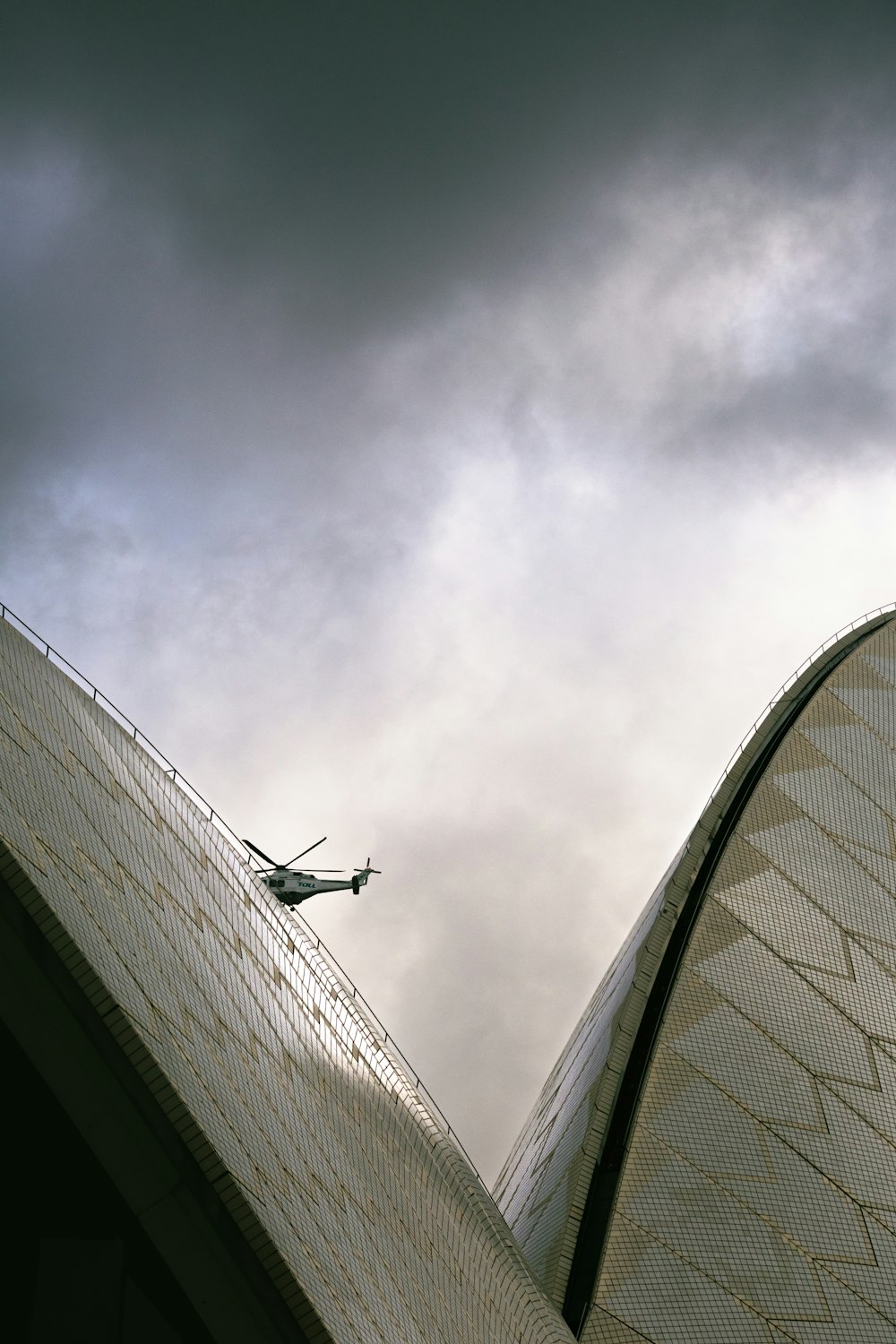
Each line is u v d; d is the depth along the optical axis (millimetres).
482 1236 30750
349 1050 32000
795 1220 37906
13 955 16250
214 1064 19594
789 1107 40594
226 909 28594
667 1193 37625
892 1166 40500
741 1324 35188
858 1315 36344
